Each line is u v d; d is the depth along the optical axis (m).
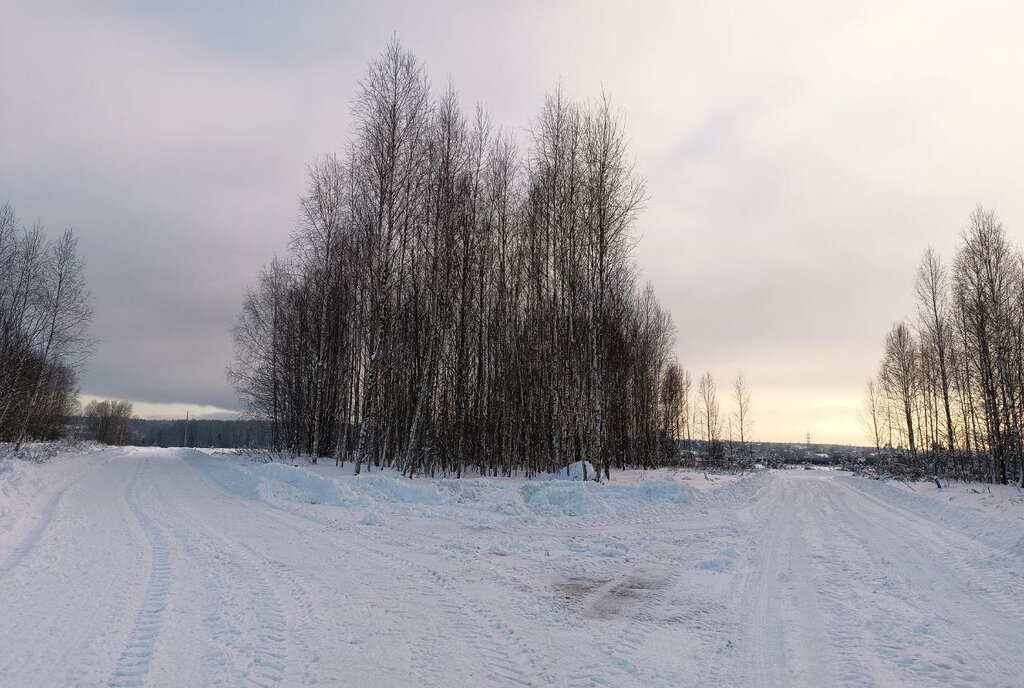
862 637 6.30
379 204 22.38
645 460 48.62
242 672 4.96
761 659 5.62
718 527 14.44
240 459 31.94
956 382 35.25
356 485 18.39
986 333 29.88
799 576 9.25
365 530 12.58
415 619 6.59
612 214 22.66
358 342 27.38
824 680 5.12
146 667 5.01
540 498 16.77
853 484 36.03
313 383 33.69
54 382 42.16
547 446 26.69
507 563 9.71
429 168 23.33
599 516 15.64
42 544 9.77
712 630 6.51
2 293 29.62
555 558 10.27
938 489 24.88
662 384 59.84
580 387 24.23
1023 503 16.83
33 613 6.34
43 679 4.73
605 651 5.75
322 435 34.34
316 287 31.23
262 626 6.14
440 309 24.55
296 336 34.69
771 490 28.23
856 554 11.19
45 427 46.59
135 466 29.89
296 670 5.04
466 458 27.66
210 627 6.06
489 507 16.08
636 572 9.38
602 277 22.30
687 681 5.05
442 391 25.75
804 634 6.39
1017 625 6.73
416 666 5.23
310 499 17.14
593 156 22.91
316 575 8.46
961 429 34.84
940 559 10.69
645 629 6.50
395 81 22.59
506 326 26.95
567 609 7.21
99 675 4.84
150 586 7.53
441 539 11.72
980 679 5.16
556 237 24.16
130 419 115.44
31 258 30.73
